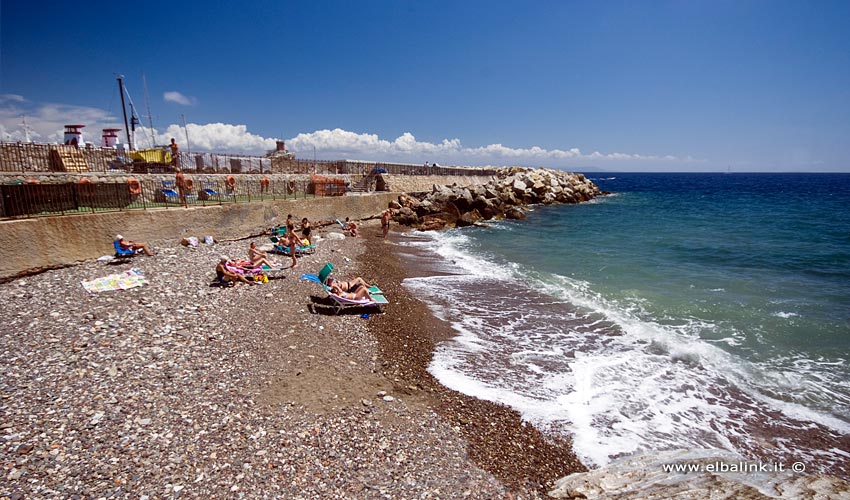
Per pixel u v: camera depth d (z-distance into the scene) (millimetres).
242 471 5215
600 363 9375
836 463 6211
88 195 14539
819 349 9852
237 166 28062
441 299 13867
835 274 16719
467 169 60156
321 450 5777
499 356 9695
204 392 6887
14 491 4547
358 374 8188
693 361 9398
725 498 4988
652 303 13273
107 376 6969
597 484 5457
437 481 5438
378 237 26094
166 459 5293
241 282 12594
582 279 16438
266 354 8477
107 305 9836
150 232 15633
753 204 52625
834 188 93438
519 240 26547
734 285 15250
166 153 23344
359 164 42062
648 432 6973
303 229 18828
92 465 5066
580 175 75438
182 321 9453
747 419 7316
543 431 6930
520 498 5281
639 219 37625
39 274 11977
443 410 7273
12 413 5805
